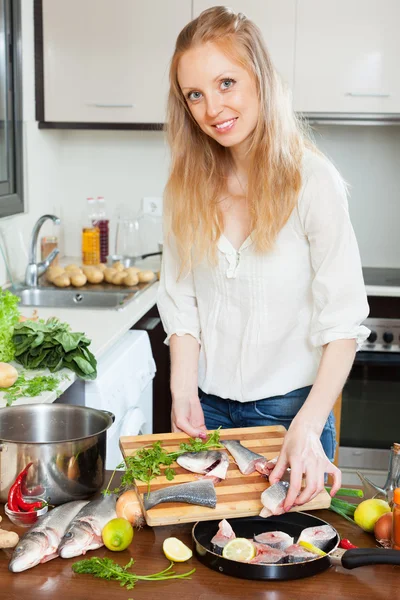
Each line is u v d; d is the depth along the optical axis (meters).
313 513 1.36
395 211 3.86
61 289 3.24
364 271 3.74
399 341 3.30
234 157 1.64
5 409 1.58
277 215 1.55
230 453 1.47
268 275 1.61
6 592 1.09
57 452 1.36
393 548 1.21
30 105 3.45
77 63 3.46
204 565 1.17
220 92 1.46
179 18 3.38
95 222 3.81
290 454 1.32
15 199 3.23
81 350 2.07
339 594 1.10
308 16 3.33
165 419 3.38
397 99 3.36
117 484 1.46
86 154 3.93
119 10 3.40
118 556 1.19
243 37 1.46
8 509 1.31
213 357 1.74
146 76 3.44
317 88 3.38
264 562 1.15
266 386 1.71
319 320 1.52
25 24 3.34
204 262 1.69
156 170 3.91
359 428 3.39
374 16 3.31
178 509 1.27
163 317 1.83
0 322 2.01
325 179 1.52
